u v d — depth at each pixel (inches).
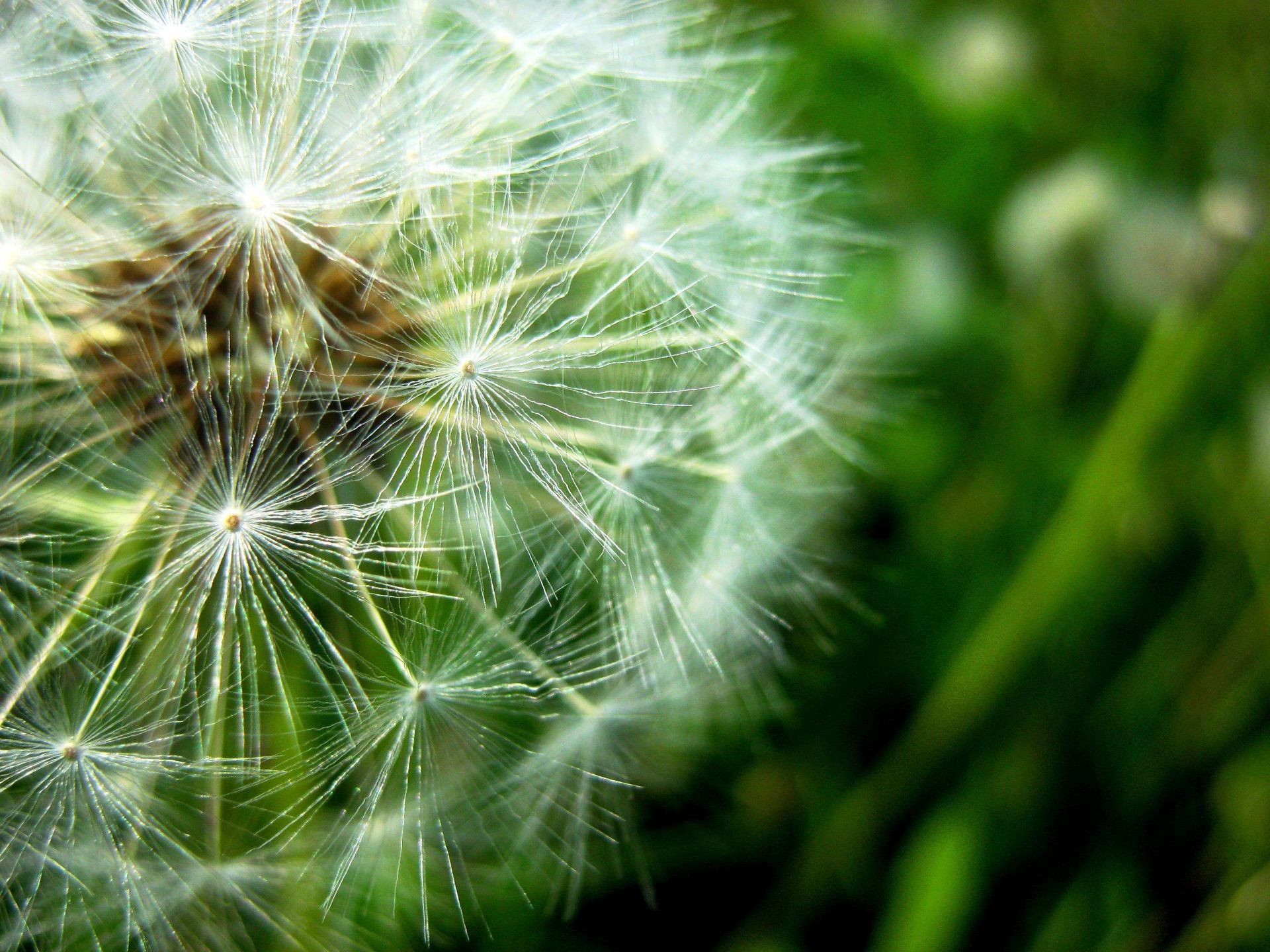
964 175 2.7
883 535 2.5
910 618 2.5
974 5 2.9
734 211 1.9
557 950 2.2
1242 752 2.5
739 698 2.2
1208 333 2.6
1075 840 2.5
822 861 2.4
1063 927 2.4
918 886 2.4
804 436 2.0
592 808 1.9
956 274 2.7
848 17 2.7
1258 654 2.5
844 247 2.3
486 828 1.8
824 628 2.4
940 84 2.7
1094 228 2.7
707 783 2.3
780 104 2.7
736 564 1.8
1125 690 2.5
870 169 2.7
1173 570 2.6
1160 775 2.5
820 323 1.9
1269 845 2.4
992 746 2.5
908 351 2.6
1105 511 2.5
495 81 1.8
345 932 1.8
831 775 2.4
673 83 1.9
